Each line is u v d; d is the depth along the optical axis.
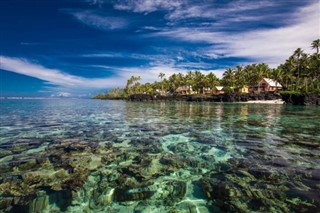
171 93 115.44
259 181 4.73
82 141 8.99
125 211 3.74
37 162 6.18
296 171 5.30
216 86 99.81
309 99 48.91
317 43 64.31
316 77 66.06
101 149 7.67
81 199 4.11
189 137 9.80
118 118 18.59
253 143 8.56
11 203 3.90
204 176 5.12
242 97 68.69
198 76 102.38
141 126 13.43
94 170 5.59
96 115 21.89
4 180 4.89
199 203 3.92
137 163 6.14
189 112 26.28
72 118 18.62
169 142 8.78
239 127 12.98
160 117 19.69
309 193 4.11
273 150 7.41
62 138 9.59
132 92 135.75
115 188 4.56
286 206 3.67
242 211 3.59
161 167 5.80
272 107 39.47
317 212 3.46
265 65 92.00
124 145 8.27
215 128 12.59
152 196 4.23
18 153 7.10
